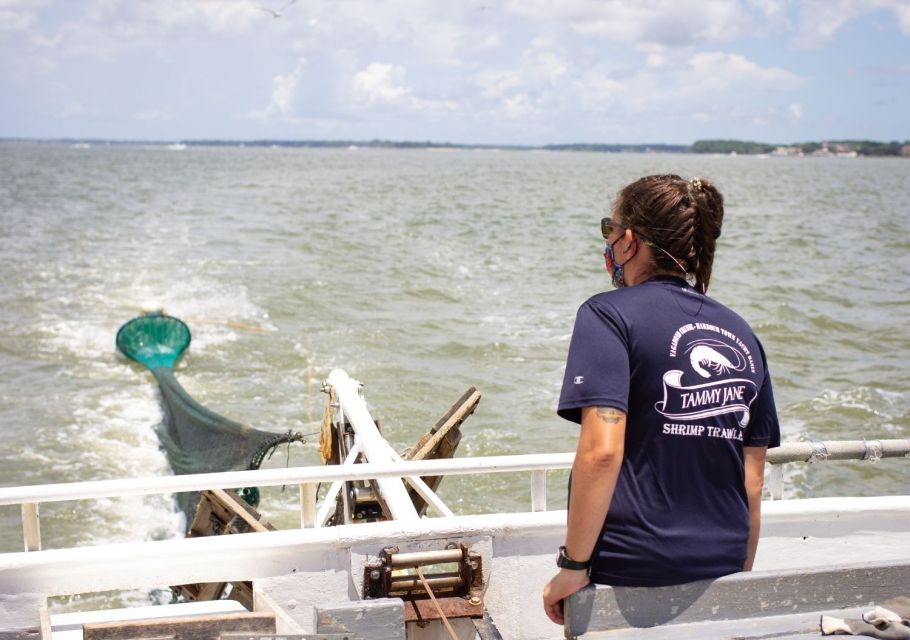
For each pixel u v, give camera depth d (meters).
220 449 8.37
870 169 159.50
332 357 13.75
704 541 2.41
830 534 3.57
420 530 3.22
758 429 2.56
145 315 14.11
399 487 3.98
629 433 2.40
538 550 3.32
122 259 22.92
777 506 3.52
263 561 3.16
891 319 16.92
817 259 25.23
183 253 24.06
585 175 96.38
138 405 11.90
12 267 21.45
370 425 4.99
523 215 38.41
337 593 3.21
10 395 12.25
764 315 16.95
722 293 19.41
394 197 49.47
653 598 2.44
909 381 12.88
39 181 65.38
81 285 19.34
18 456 10.04
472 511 8.59
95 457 10.05
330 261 22.75
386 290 18.98
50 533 8.23
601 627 2.43
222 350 14.16
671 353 2.37
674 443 2.38
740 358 2.45
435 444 6.04
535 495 3.53
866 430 10.88
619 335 2.37
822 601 2.60
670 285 2.47
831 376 13.17
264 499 8.84
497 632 3.00
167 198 46.97
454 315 16.75
